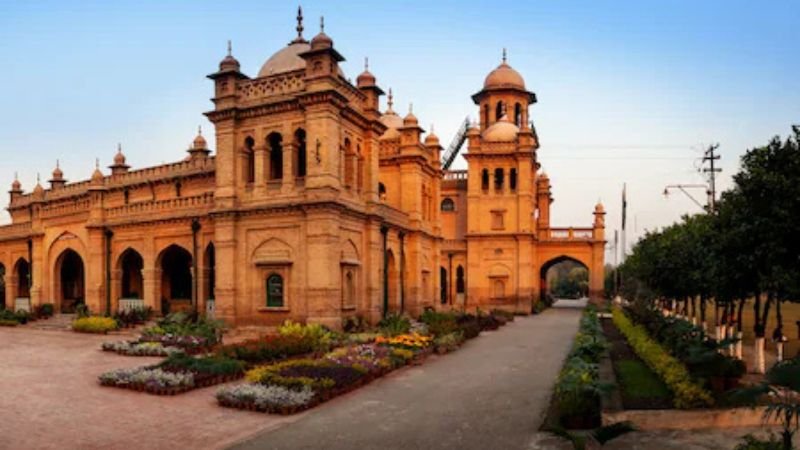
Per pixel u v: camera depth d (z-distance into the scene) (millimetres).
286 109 24734
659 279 25172
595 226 47875
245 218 25250
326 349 19734
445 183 49594
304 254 23922
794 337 24078
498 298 45844
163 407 13047
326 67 23531
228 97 25750
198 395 14211
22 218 41094
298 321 23906
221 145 25844
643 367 17078
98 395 14227
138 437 10867
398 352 18969
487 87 51469
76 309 31453
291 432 11164
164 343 21297
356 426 11609
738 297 16125
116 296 30578
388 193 34031
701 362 12430
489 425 11664
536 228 49188
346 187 25578
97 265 30672
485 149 46438
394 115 40531
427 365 19000
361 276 26500
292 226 24297
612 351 21375
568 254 48438
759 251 12602
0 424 11703
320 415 12453
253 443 10508
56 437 10875
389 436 10930
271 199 24891
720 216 14820
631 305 35062
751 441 8664
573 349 20219
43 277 34656
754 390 8492
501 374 17312
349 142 26125
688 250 21203
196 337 21875
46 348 22297
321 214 23344
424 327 26297
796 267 12391
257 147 25391
